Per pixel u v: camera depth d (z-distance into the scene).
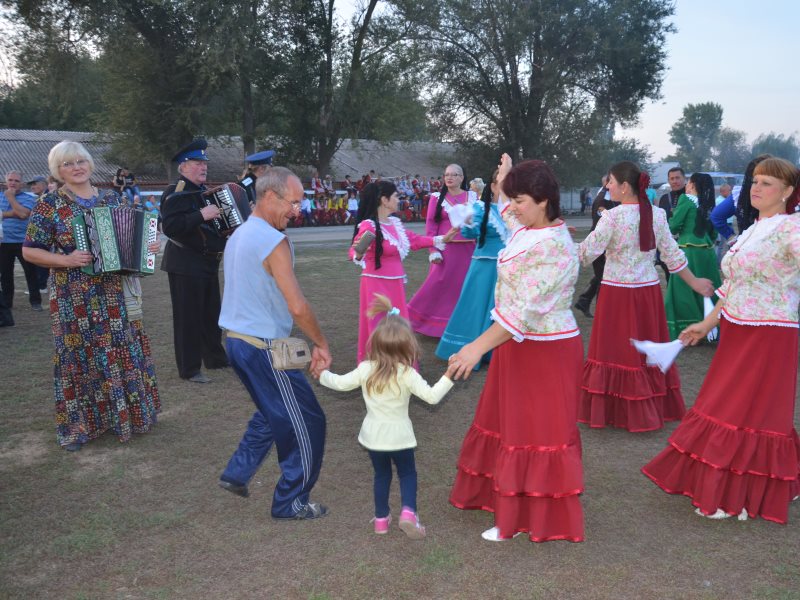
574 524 3.34
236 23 25.58
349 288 11.21
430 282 7.73
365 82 31.58
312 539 3.49
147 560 3.29
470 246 7.58
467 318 6.64
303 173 35.94
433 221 7.64
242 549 3.39
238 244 3.44
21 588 3.05
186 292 6.05
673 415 5.23
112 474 4.27
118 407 4.72
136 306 4.91
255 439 3.71
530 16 31.09
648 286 5.00
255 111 31.08
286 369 3.38
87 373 4.69
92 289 4.62
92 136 36.22
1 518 3.69
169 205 5.88
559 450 3.35
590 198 40.47
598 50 31.55
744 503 3.74
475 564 3.26
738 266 3.65
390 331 3.45
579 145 34.62
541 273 3.20
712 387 3.83
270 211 3.46
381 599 2.96
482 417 3.71
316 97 30.36
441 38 32.62
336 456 4.58
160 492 4.03
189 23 26.53
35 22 26.36
